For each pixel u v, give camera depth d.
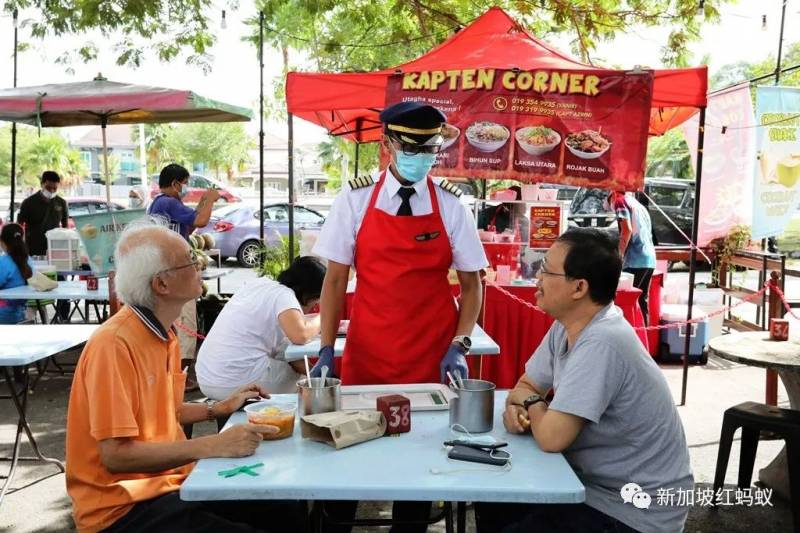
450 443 2.14
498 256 5.79
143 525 2.13
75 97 7.05
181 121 8.73
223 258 16.09
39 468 4.49
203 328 7.09
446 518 2.81
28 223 9.58
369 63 12.73
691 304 5.94
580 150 5.16
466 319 3.12
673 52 8.77
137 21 9.33
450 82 5.25
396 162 2.84
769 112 7.43
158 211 6.47
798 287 12.33
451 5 9.07
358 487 1.84
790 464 3.49
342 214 3.03
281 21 12.14
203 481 1.88
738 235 8.84
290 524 2.49
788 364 3.51
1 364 3.50
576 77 5.13
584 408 2.10
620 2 8.69
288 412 2.27
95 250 6.70
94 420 2.07
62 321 8.52
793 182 7.60
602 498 2.20
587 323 2.28
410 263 2.96
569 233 2.31
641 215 7.06
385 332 2.98
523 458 2.08
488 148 5.23
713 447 4.88
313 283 3.86
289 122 7.25
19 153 44.88
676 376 6.81
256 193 33.41
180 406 2.61
